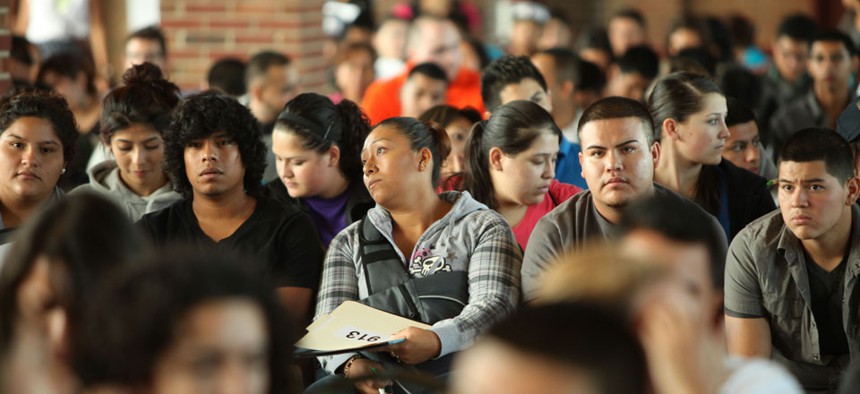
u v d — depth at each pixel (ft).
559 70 33.12
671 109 24.77
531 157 22.91
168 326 9.61
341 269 21.42
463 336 19.57
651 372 10.23
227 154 21.81
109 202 13.47
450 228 21.11
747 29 62.18
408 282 20.67
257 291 10.09
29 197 22.48
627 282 10.37
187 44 47.67
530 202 23.24
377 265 21.03
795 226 20.42
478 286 20.52
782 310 20.98
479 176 23.71
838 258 20.85
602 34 52.47
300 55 47.01
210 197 21.94
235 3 47.21
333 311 20.02
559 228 21.11
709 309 13.34
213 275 9.93
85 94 37.68
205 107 21.91
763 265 20.98
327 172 24.13
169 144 22.27
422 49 44.01
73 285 12.77
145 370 9.66
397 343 18.92
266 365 10.25
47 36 52.70
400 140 21.09
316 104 24.07
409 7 64.03
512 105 23.31
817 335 20.83
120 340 9.68
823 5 77.25
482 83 30.14
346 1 63.98
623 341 8.81
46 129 22.50
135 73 25.26
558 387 8.52
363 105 41.47
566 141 28.12
